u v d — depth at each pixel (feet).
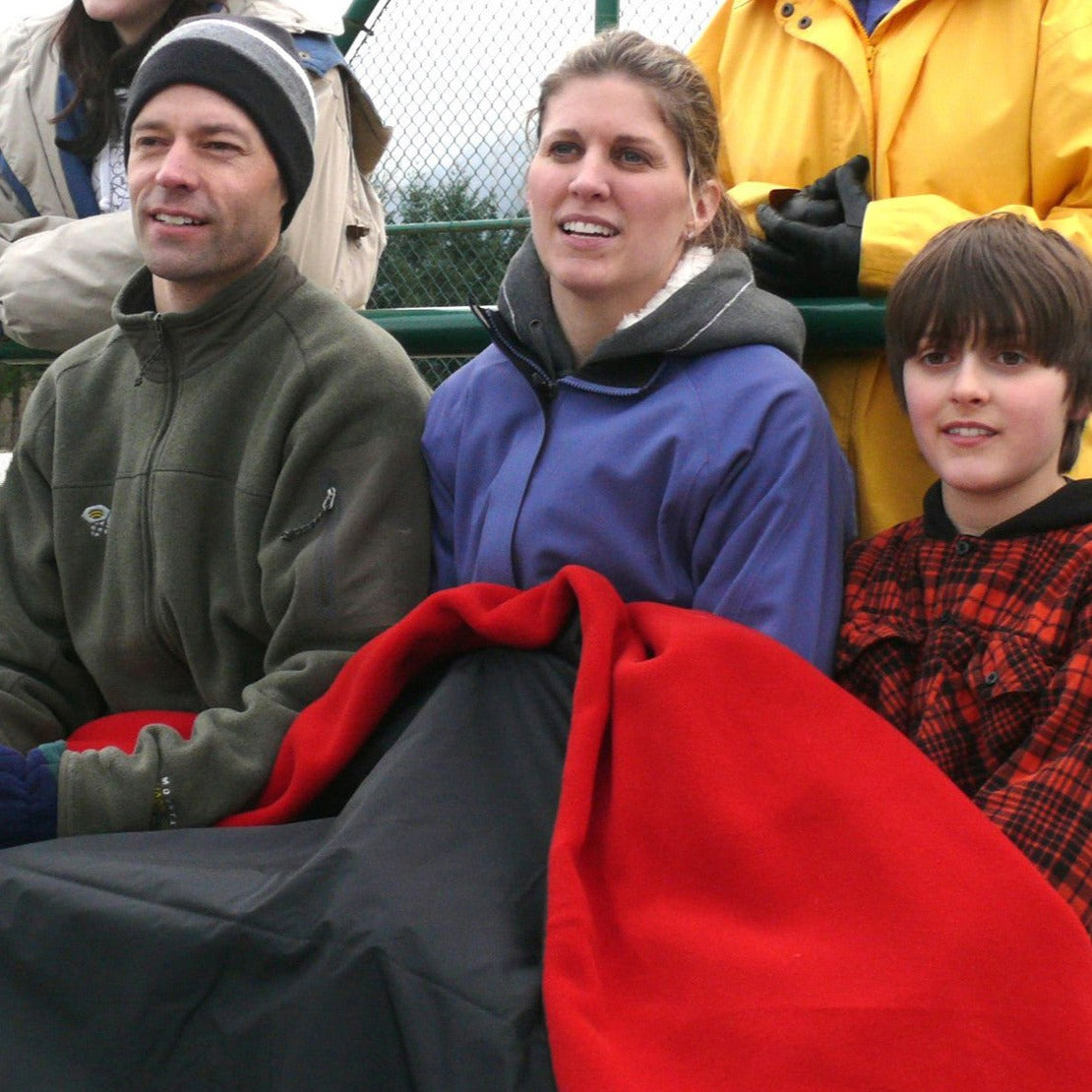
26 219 16.74
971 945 8.02
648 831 9.02
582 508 11.22
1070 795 8.91
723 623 9.89
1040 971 7.93
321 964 8.68
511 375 12.11
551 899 8.45
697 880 8.82
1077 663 9.32
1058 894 8.34
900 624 10.43
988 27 12.91
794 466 10.70
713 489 10.85
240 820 11.00
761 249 12.99
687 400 11.16
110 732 12.23
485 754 9.98
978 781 9.67
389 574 11.87
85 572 13.11
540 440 11.64
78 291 15.43
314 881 9.03
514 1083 7.82
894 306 10.69
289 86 12.98
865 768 8.96
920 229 12.39
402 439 12.26
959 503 10.57
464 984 8.29
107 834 10.53
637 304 11.66
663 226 11.53
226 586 12.42
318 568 11.77
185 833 10.38
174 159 12.42
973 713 9.80
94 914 9.43
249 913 9.03
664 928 8.52
